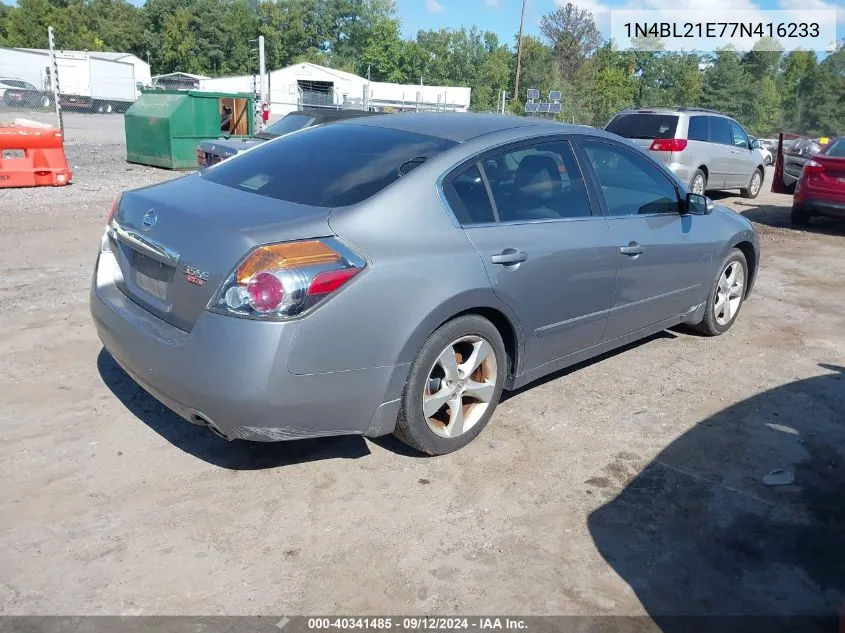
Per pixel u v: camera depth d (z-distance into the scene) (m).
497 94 81.81
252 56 98.94
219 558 2.90
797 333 6.04
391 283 3.20
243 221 3.15
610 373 4.99
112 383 4.39
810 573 2.96
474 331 3.63
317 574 2.83
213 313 3.00
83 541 2.96
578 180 4.30
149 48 99.44
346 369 3.13
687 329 5.98
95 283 3.81
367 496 3.37
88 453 3.60
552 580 2.86
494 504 3.35
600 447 3.93
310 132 4.32
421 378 3.42
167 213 3.38
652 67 61.59
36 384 4.31
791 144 12.95
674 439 4.05
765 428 4.22
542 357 4.14
